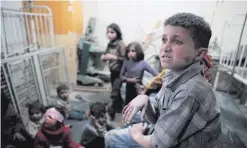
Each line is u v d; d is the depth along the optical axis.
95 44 2.83
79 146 1.27
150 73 1.83
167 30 0.44
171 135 0.43
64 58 2.52
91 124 1.36
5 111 1.36
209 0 1.46
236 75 0.89
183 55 0.42
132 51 1.81
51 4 2.44
